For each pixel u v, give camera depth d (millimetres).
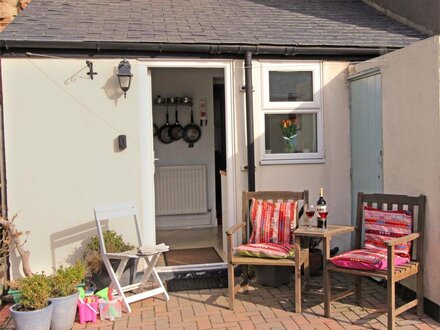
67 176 5098
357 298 4504
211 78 7785
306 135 5762
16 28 5133
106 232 5027
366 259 3994
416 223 4277
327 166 5719
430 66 4043
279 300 4691
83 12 5926
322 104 5672
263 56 5496
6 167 4965
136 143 5242
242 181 5566
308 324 4074
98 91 5148
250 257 4527
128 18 5816
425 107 4129
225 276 5465
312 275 5375
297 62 5582
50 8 5977
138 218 5246
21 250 4766
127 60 5184
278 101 5609
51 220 5062
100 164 5176
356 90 5535
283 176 5637
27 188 5012
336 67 5676
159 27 5535
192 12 6297
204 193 7816
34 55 4953
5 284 4793
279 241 4852
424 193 4184
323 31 5867
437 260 4016
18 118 4984
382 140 4879
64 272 4320
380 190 4992
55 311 4004
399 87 4531
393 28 6160
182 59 5320
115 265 4844
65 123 5090
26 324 3783
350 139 5738
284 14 6508
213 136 7875
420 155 4223
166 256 5988
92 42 4922
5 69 4945
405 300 4543
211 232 7406
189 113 7797
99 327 4133
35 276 4195
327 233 4230
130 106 5219
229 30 5629
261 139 5582
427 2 5891
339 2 7359
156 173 7656
